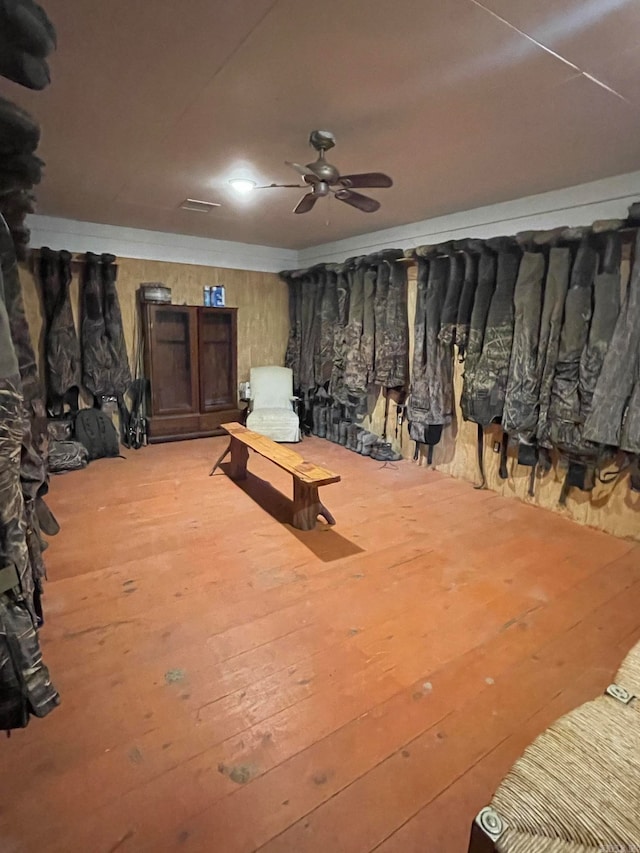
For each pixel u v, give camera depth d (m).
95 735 1.59
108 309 4.95
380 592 2.48
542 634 2.17
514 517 3.49
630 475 3.06
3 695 1.16
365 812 1.36
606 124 2.32
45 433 1.55
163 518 3.36
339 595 2.45
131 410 5.37
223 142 2.62
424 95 2.05
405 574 2.66
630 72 1.84
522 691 1.83
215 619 2.23
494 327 3.59
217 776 1.46
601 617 2.30
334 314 5.49
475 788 1.44
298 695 1.79
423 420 4.23
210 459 4.85
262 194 3.66
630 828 0.86
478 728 1.66
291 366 6.31
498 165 2.90
